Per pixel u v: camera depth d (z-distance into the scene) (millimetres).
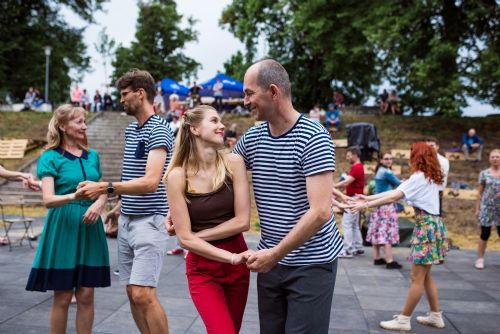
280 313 2193
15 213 11562
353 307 4465
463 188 12469
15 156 16188
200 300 2152
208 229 2191
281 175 2064
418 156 3779
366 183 12828
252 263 2002
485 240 6523
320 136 1973
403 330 3783
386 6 17484
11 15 27094
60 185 2908
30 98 23453
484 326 3947
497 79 15094
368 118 20391
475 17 15734
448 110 16609
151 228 2848
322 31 19578
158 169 2754
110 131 18781
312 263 2051
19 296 4504
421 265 3760
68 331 3518
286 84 2037
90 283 2885
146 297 2781
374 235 6457
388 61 18844
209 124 2186
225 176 2221
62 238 2836
